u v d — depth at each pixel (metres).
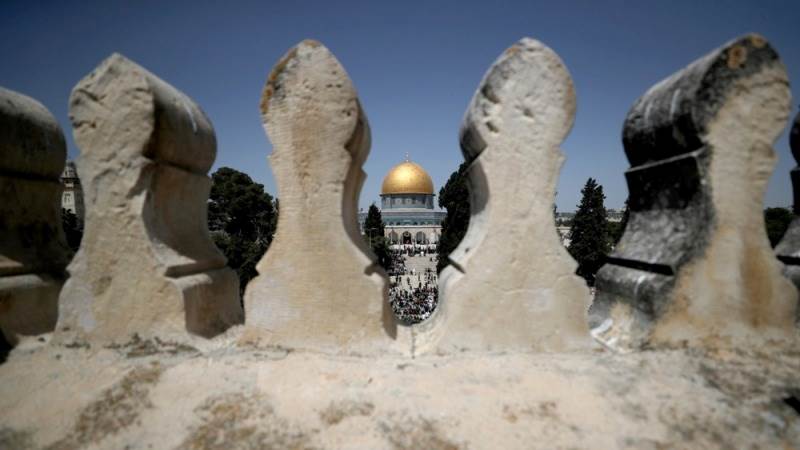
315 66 3.45
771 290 3.55
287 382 3.18
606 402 2.89
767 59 3.35
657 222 3.79
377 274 3.73
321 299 3.63
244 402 2.95
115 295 3.69
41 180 4.33
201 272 4.02
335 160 3.50
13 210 4.08
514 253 3.56
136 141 3.51
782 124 3.41
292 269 3.64
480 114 3.49
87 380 3.28
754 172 3.43
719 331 3.53
